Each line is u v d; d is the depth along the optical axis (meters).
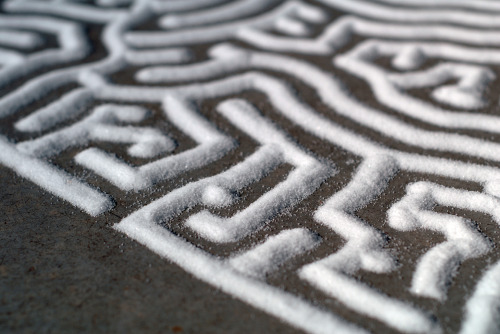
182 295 0.34
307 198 0.38
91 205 0.38
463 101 0.45
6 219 0.37
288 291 0.34
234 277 0.34
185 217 0.37
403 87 0.47
